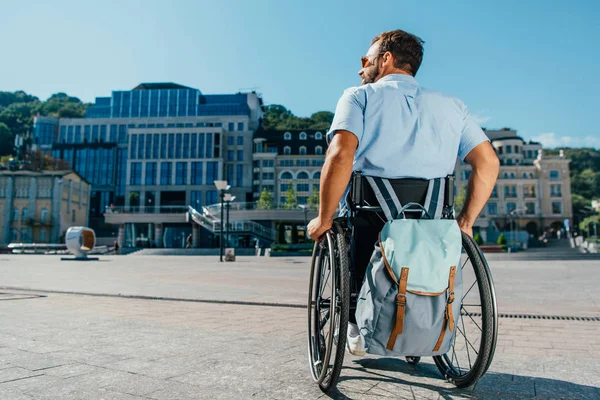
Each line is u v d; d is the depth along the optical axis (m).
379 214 2.10
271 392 2.20
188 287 8.88
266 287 9.07
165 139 82.81
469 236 2.24
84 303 6.07
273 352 3.15
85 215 72.50
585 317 5.28
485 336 2.04
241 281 10.71
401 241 1.87
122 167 94.50
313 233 2.15
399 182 2.11
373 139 2.12
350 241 2.23
